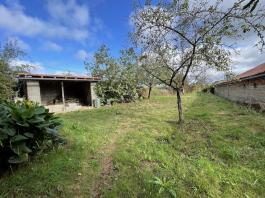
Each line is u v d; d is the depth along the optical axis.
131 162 3.88
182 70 7.14
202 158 4.12
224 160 4.13
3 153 3.24
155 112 10.67
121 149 4.58
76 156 4.01
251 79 10.87
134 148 4.64
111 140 5.38
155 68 7.47
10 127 3.14
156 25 6.34
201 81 8.28
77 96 17.20
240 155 4.29
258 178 3.41
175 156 4.25
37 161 3.63
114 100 16.98
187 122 7.54
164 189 3.01
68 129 5.96
